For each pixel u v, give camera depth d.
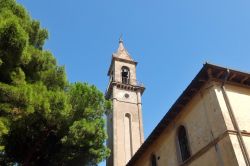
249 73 15.43
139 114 41.41
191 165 15.59
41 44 17.16
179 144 17.69
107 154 19.59
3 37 10.89
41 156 19.80
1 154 19.30
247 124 14.21
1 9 13.52
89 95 19.78
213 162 13.76
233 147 12.69
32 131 18.27
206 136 14.75
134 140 38.31
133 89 44.19
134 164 24.59
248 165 12.27
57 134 19.00
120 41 53.66
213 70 15.02
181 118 17.66
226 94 14.76
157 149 20.44
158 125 19.12
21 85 12.25
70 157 18.92
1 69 11.69
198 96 16.14
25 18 15.40
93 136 18.64
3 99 11.59
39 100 13.82
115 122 39.09
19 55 11.66
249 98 15.53
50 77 17.98
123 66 48.44
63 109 15.73
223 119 13.69
